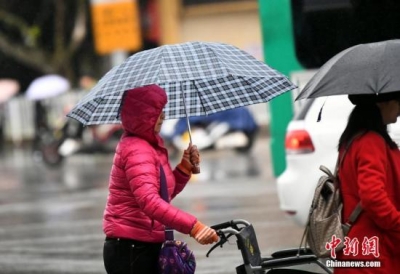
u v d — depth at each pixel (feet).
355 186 42.11
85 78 257.14
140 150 44.50
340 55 43.57
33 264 86.53
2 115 270.67
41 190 150.82
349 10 95.35
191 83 50.78
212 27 268.62
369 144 41.57
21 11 276.41
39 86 209.56
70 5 277.64
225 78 50.42
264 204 116.57
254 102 49.80
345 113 75.87
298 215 77.61
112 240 45.65
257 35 266.36
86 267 83.71
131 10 189.47
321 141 76.18
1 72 287.07
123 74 44.68
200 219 106.93
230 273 76.13
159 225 45.62
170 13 269.03
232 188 135.64
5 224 114.73
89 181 160.45
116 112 49.06
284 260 47.03
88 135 199.21
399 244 41.91
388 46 42.88
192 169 49.37
